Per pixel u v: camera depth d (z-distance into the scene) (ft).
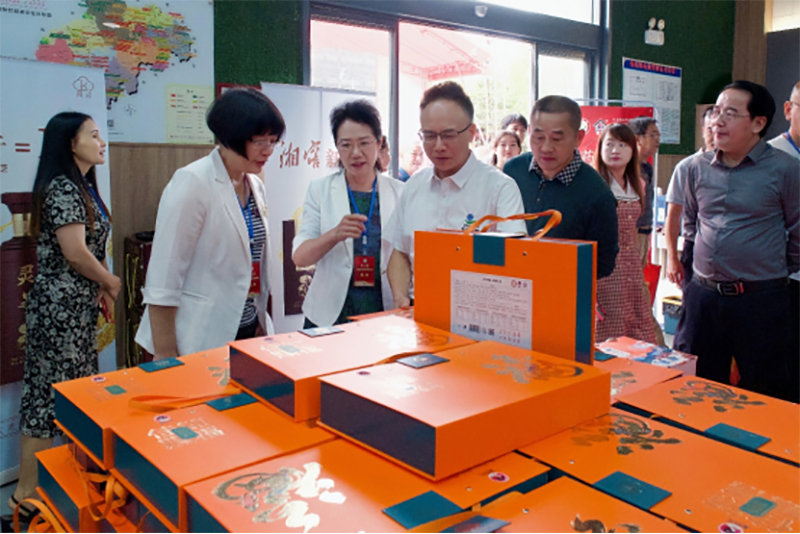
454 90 5.51
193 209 5.75
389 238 6.36
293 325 10.87
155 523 2.61
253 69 10.92
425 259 4.00
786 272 7.89
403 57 15.49
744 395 3.39
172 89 10.04
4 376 8.11
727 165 7.95
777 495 2.29
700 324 8.38
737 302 7.95
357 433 2.70
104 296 7.95
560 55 16.29
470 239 3.70
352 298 6.85
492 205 5.78
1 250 7.98
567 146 6.90
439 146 5.54
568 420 2.89
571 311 3.23
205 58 10.32
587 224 7.22
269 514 2.13
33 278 8.30
